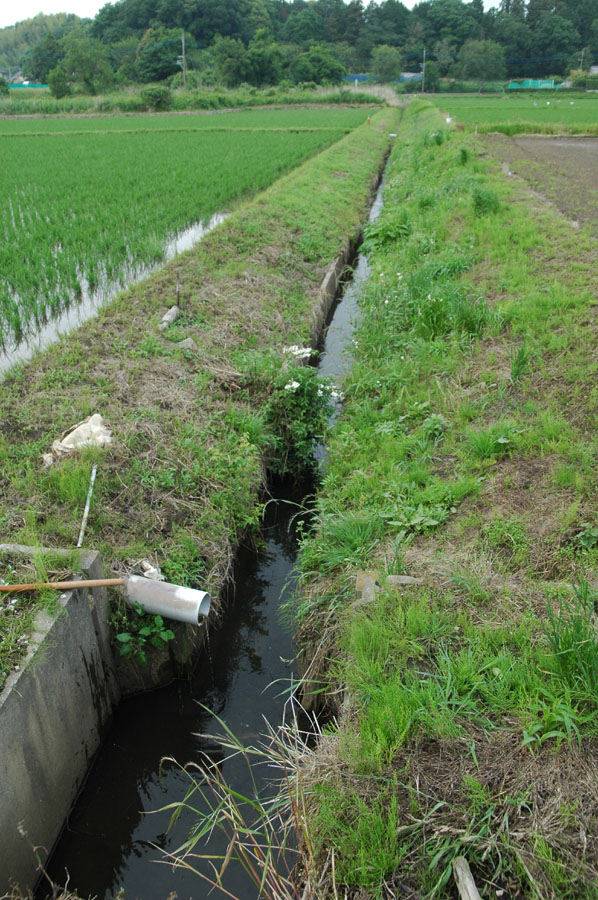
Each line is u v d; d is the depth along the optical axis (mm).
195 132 33219
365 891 2730
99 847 3812
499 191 14617
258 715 4523
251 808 3885
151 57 65875
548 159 20109
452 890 2680
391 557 4633
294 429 6961
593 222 11867
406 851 2809
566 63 85812
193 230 13633
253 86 68250
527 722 3180
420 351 7770
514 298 8570
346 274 13258
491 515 4883
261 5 89375
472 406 6496
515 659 3521
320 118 44375
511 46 86812
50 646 3539
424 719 3256
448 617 3908
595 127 27516
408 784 3023
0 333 8172
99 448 5473
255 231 12266
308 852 2982
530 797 2896
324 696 4281
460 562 4438
